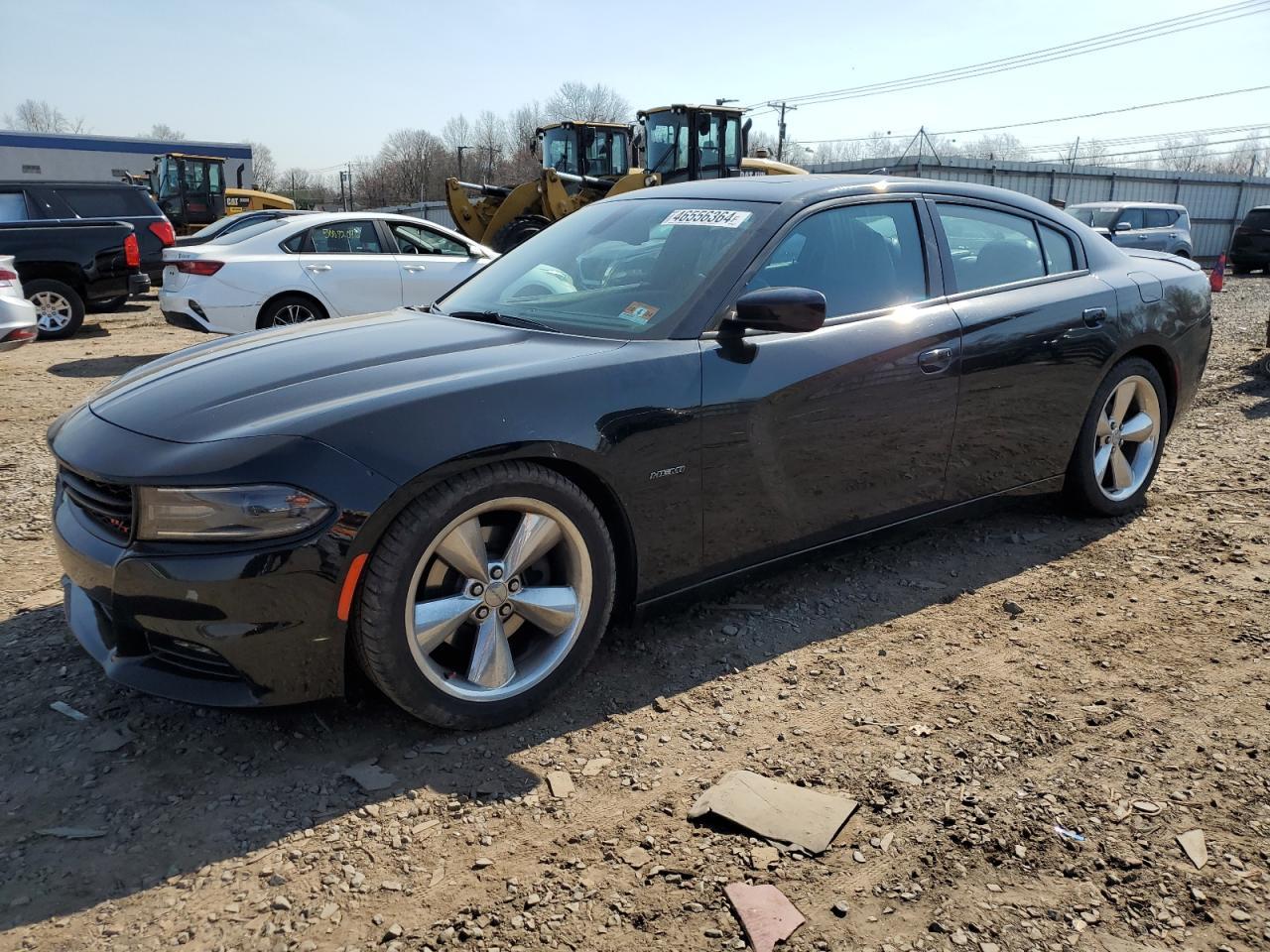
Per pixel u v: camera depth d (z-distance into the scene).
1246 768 2.54
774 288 2.99
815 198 3.45
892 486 3.55
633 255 3.46
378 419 2.47
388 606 2.46
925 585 3.77
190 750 2.61
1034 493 4.14
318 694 2.50
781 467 3.20
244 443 2.39
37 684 2.94
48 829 2.28
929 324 3.54
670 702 2.89
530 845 2.25
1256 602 3.58
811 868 2.17
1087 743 2.67
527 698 2.77
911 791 2.45
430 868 2.17
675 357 2.96
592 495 2.89
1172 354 4.45
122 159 32.31
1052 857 2.21
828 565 3.96
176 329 12.64
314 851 2.21
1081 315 4.04
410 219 9.84
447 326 3.28
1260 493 4.83
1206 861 2.19
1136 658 3.17
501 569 2.69
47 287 11.40
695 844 2.25
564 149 17.08
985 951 1.92
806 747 2.66
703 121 16.12
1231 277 22.45
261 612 2.36
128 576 2.38
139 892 2.08
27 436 6.31
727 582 3.24
